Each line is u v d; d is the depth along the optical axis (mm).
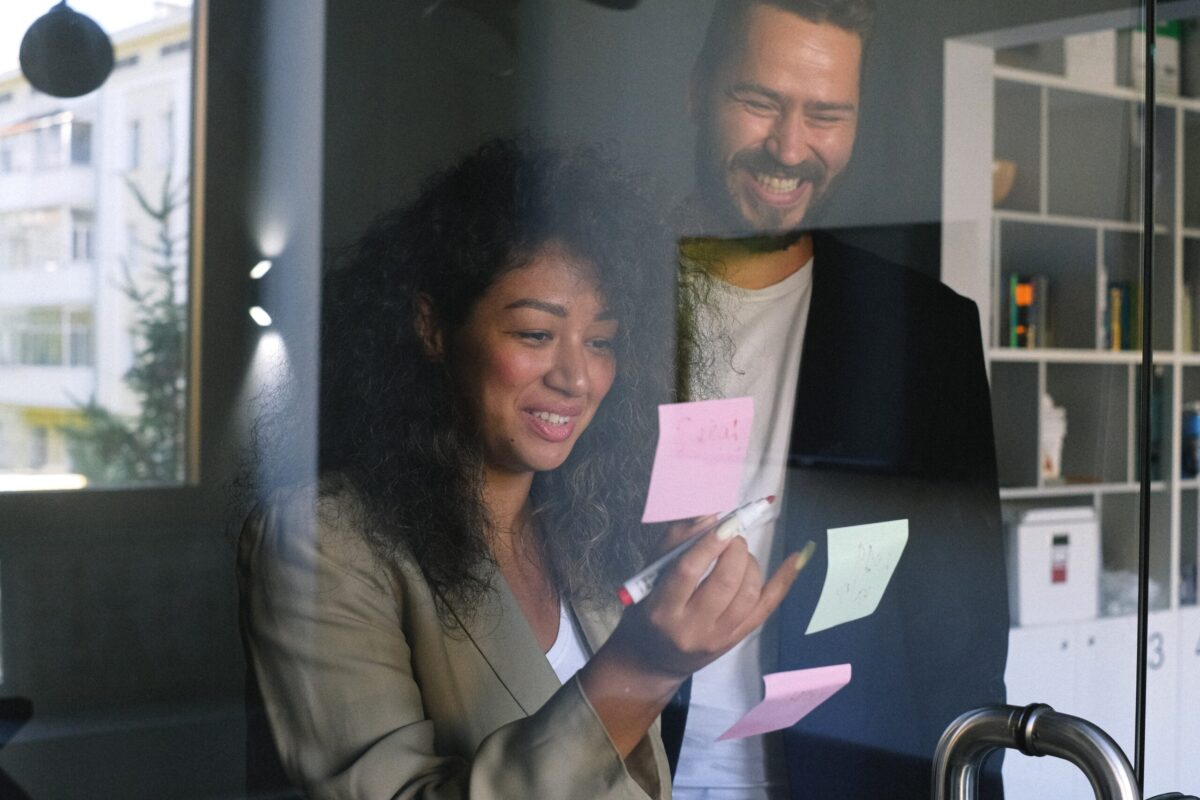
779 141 993
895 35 1091
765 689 1041
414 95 778
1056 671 1354
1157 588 1751
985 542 1249
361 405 775
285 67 721
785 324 1027
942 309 1170
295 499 751
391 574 800
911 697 1185
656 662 960
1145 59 1389
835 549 1087
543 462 876
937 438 1183
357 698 787
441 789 827
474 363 826
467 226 811
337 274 755
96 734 679
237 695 734
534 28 831
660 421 940
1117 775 917
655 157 915
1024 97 1244
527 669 875
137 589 689
